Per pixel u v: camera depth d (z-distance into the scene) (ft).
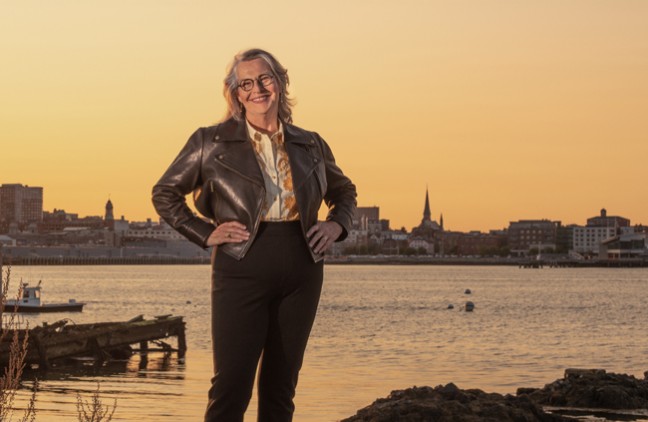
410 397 47.19
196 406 73.00
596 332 187.11
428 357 128.67
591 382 63.62
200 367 105.09
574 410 59.06
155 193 18.84
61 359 102.89
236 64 18.86
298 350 18.88
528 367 116.88
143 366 105.19
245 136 18.66
